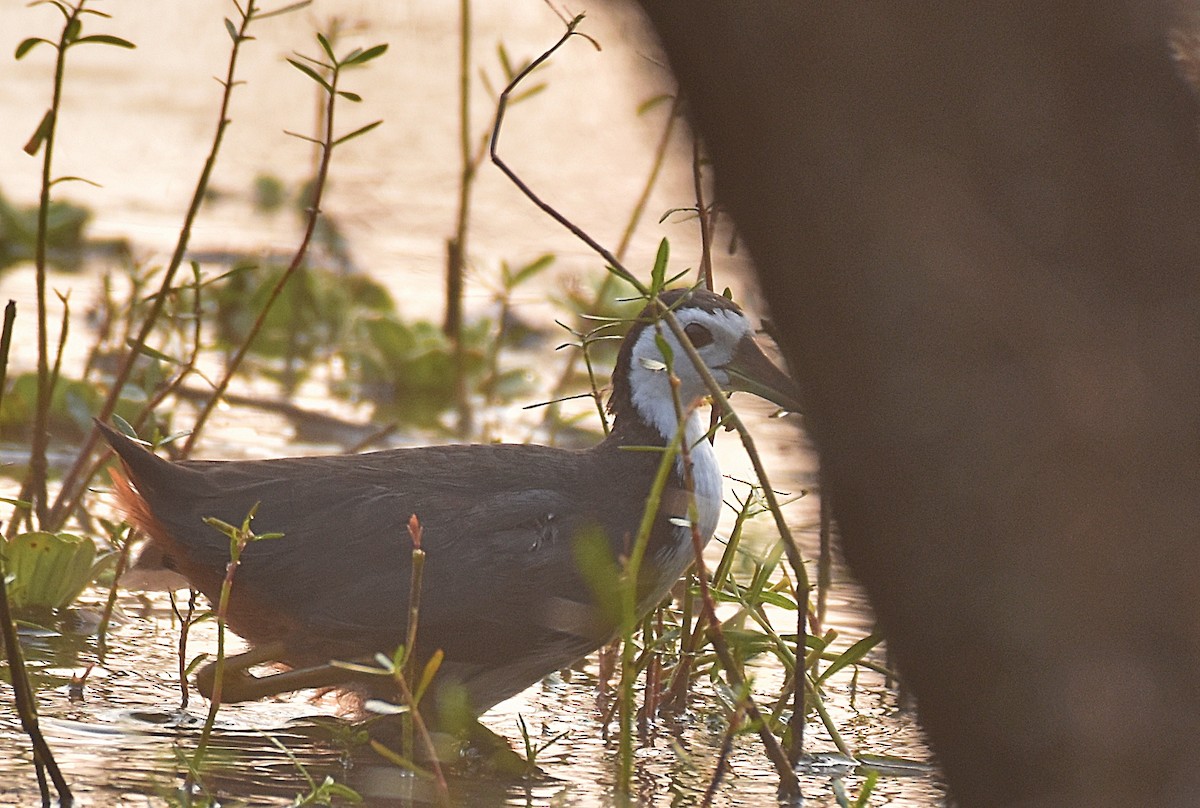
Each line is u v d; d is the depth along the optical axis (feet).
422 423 56.80
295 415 56.13
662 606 36.52
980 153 16.97
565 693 36.63
